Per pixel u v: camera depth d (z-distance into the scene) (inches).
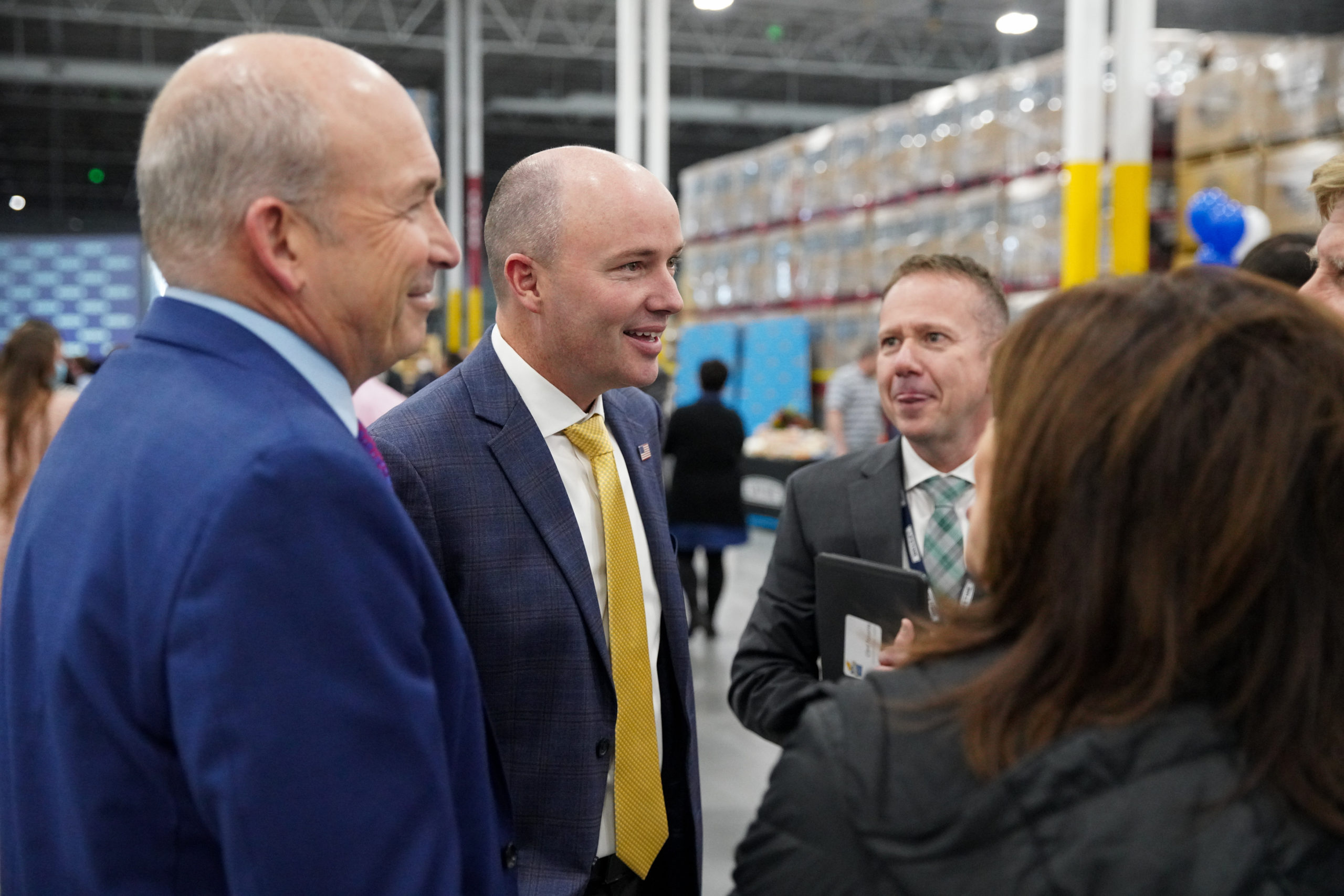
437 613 33.6
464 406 53.2
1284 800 23.5
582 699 51.6
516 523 51.9
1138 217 203.0
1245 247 165.0
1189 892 22.6
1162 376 24.7
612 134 896.3
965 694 25.8
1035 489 26.1
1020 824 23.8
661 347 55.3
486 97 818.2
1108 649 25.1
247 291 33.6
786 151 355.6
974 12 584.4
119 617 30.4
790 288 356.2
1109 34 337.4
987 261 261.6
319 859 29.0
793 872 26.0
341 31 645.9
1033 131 248.7
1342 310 47.4
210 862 30.8
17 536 34.7
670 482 206.5
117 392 33.4
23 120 816.3
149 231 34.4
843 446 268.4
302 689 29.0
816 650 62.7
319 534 29.7
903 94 822.5
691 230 416.2
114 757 30.4
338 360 35.4
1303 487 24.4
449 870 31.3
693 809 57.7
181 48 693.9
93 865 30.2
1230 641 24.7
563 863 50.6
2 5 563.8
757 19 613.6
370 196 33.7
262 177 32.6
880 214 309.1
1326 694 24.0
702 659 192.2
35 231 954.7
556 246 52.4
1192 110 219.3
